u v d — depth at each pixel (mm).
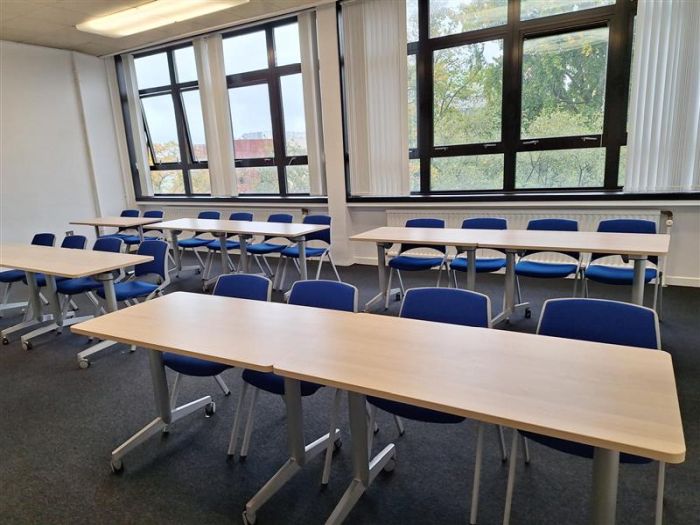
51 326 3951
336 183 5816
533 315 3924
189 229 5008
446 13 5059
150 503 1939
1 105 6164
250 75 6414
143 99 7520
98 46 6723
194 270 6156
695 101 4066
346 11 5324
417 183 5617
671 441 1041
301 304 2400
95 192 7359
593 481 1297
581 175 4816
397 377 1407
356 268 5879
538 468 2053
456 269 4016
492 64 4961
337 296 2297
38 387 3021
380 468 1996
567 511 1796
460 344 1647
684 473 1966
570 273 3646
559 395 1264
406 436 2334
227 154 6766
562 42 4629
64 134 6898
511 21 4758
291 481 2031
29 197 6539
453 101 5227
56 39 6234
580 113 4691
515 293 4109
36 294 3953
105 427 2525
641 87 4219
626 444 1040
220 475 2098
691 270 4391
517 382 1347
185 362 2236
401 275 5434
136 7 4973
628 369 1405
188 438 2393
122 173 7773
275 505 1897
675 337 3289
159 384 2287
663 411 1169
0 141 6188
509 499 1669
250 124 6660
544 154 4926
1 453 2320
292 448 1934
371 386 1354
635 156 4355
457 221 5270
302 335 1803
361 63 5375
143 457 2246
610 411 1176
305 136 6086
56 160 6824
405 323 1892
